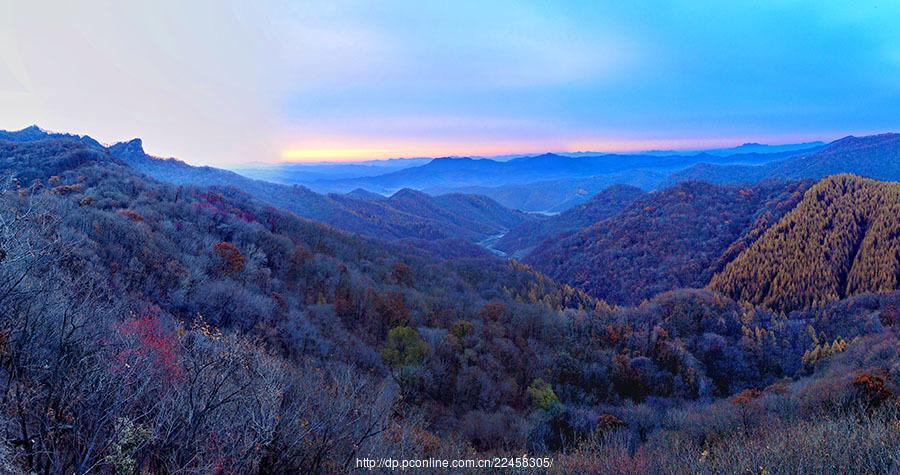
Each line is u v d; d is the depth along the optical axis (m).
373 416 10.17
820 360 63.19
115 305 12.64
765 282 114.19
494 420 28.91
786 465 8.74
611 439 19.48
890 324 74.56
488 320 58.75
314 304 47.81
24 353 6.37
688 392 56.22
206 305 29.55
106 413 6.18
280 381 8.58
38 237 9.09
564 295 108.62
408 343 36.78
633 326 78.50
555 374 49.19
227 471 6.46
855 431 9.69
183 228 49.34
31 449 5.33
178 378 7.46
